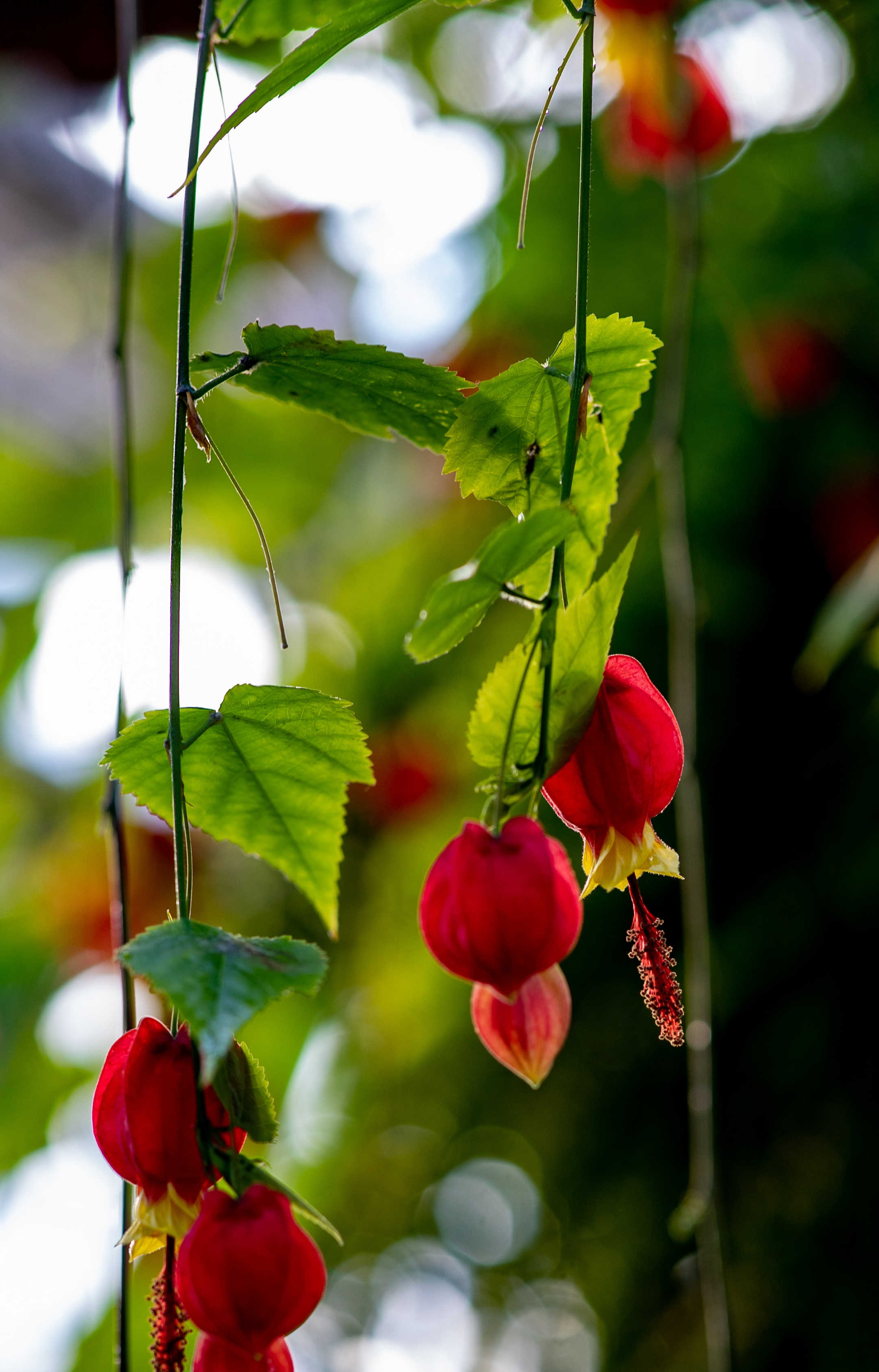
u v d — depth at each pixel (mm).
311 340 751
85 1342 1147
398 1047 1278
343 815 749
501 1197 1333
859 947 1013
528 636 738
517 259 1143
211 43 760
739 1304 1051
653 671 1099
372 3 734
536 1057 742
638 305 1125
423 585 1310
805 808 1054
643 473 889
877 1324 984
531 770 741
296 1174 1296
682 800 863
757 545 1101
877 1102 1002
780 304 1086
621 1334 1147
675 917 1079
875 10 1059
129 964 711
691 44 1077
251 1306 709
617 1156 1125
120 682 803
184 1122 728
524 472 760
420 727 1310
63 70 1004
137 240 1343
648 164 1043
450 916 732
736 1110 1048
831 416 1086
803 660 993
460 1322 1439
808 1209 1037
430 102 1188
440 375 757
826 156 1101
